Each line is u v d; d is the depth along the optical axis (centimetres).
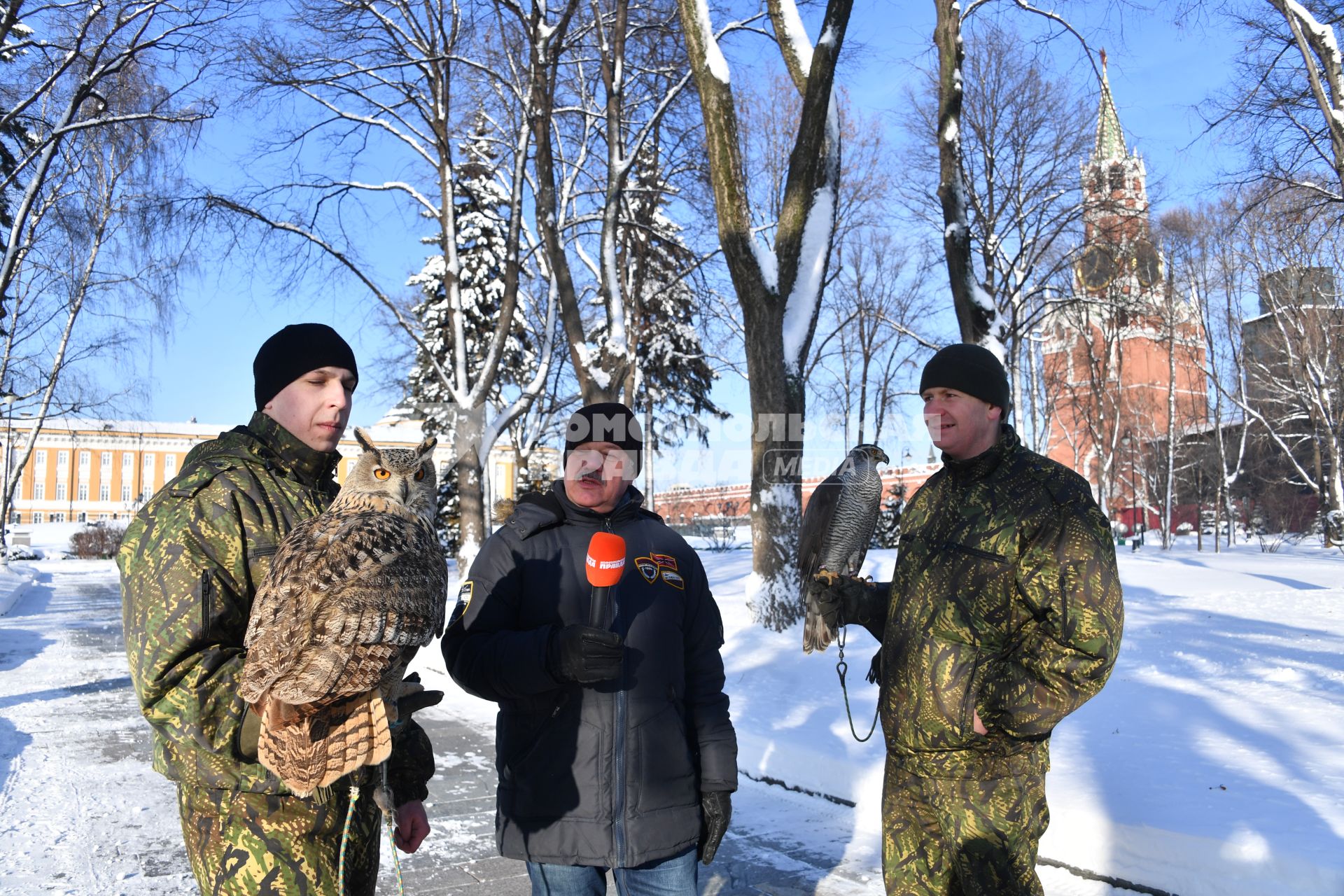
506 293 1847
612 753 279
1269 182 1433
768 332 1152
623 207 2123
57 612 2098
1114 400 4453
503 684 266
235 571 207
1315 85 968
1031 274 2995
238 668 198
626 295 2384
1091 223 2762
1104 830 441
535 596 295
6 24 1359
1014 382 2747
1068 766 539
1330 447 3731
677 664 297
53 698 981
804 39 1234
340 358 236
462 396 1858
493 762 690
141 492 8631
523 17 1541
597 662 249
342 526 193
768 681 874
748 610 1143
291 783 177
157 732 205
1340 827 413
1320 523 4662
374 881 232
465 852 504
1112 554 274
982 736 281
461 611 290
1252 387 4797
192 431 9281
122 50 1488
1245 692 739
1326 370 3703
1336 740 583
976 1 1198
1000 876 282
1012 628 284
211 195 1612
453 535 3772
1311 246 2931
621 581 296
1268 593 1625
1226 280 3728
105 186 2136
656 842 278
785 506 1124
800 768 614
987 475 299
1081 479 288
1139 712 681
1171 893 412
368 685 178
